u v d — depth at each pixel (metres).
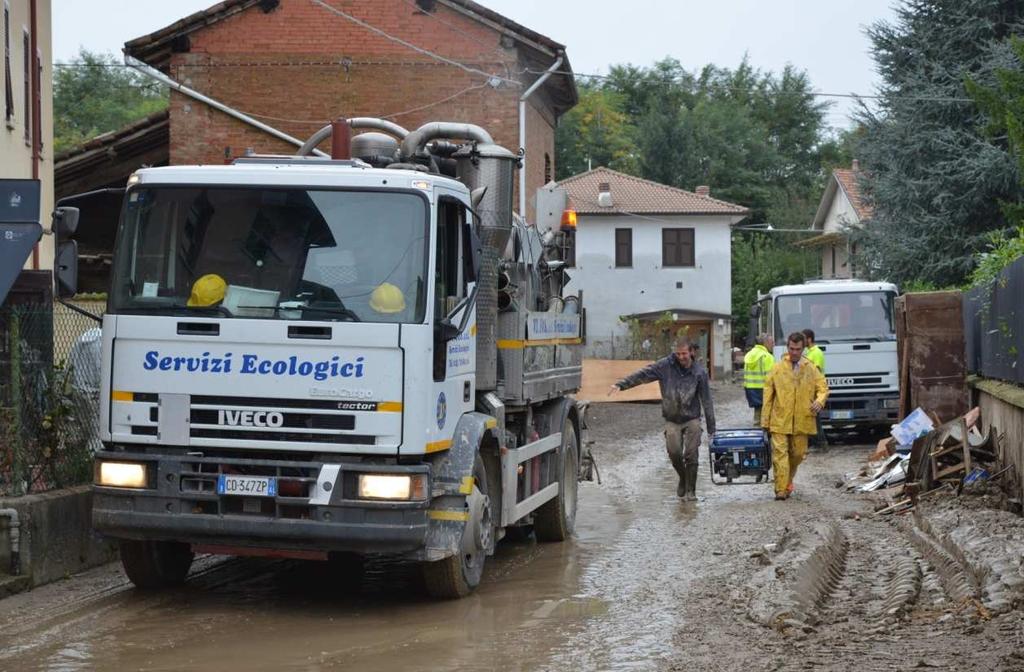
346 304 8.98
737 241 76.50
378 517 8.80
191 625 8.77
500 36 27.33
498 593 10.10
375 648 8.11
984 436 17.05
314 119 27.42
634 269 61.72
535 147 30.31
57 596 9.62
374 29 27.27
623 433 29.28
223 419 8.99
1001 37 34.94
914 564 10.79
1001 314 16.80
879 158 36.25
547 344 12.39
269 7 27.36
